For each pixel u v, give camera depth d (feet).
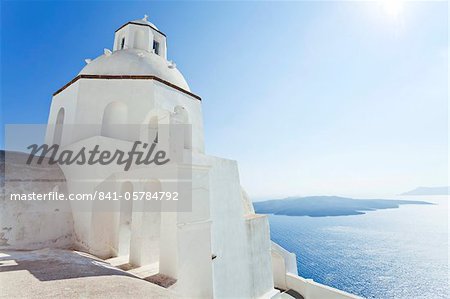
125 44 48.39
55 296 9.85
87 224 25.84
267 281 35.01
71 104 32.68
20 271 13.41
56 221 27.17
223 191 30.19
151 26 51.44
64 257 18.19
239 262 30.25
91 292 10.69
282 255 51.70
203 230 20.86
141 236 22.74
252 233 34.17
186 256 18.75
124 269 21.15
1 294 9.79
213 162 29.01
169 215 19.36
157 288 13.20
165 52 53.67
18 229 24.73
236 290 28.66
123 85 33.37
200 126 40.88
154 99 33.17
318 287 43.91
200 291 19.38
